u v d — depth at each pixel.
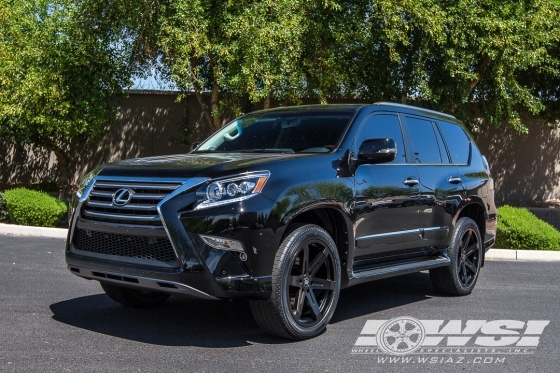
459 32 14.02
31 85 14.41
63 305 6.14
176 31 12.94
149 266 4.75
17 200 12.15
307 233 5.06
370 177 5.83
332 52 14.62
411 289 7.66
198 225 4.64
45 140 17.69
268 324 4.97
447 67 14.34
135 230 4.80
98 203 5.09
